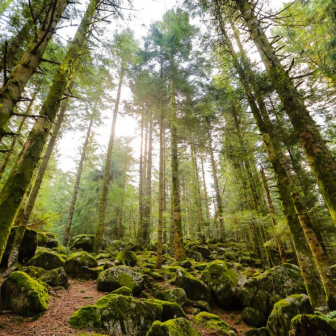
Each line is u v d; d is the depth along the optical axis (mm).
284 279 6711
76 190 14812
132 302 4750
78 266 7559
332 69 6324
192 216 24953
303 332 3850
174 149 12578
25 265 6812
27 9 4723
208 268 8195
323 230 7859
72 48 4844
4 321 3697
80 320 3982
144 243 15633
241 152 9109
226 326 5340
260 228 12055
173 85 12312
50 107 4566
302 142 4105
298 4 7320
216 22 7391
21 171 3838
